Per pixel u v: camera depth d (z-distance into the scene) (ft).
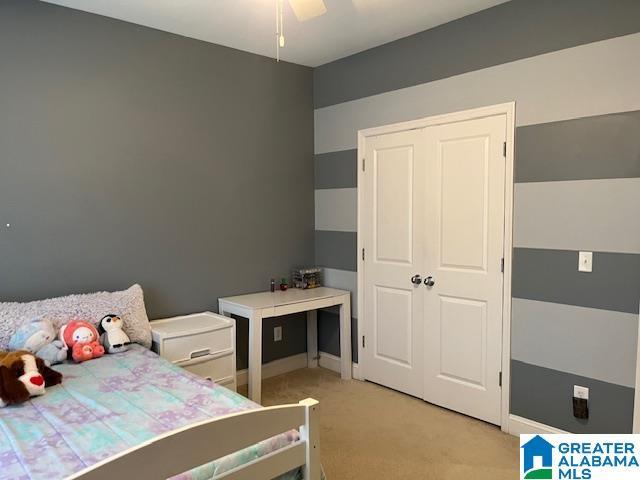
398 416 10.30
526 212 9.04
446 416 10.28
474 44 9.70
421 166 10.84
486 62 9.52
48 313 8.41
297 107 13.16
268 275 12.73
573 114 8.36
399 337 11.59
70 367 7.85
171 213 10.83
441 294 10.56
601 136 8.05
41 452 5.07
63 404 6.38
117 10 9.41
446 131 10.28
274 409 4.94
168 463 4.09
